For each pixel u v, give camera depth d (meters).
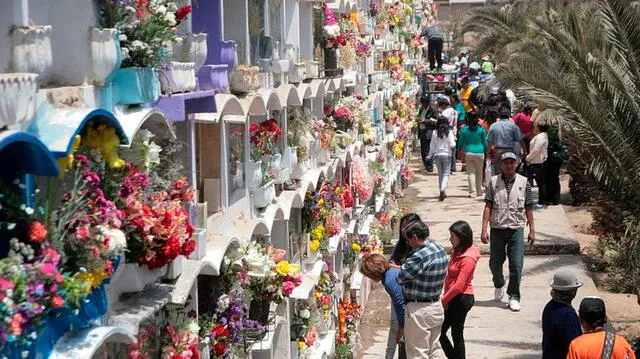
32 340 5.00
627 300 18.55
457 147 30.61
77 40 6.09
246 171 10.59
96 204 5.68
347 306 16.84
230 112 9.34
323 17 16.11
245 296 9.97
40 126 5.29
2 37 5.18
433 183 31.97
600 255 20.91
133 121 6.30
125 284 6.56
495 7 37.03
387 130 27.38
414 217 13.30
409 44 37.47
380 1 27.55
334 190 15.47
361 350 17.44
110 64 6.16
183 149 8.55
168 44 7.07
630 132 14.13
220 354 9.03
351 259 18.11
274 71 11.88
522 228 17.41
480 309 17.83
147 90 6.68
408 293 12.97
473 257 13.76
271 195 11.24
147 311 6.61
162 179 7.43
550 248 21.61
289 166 12.51
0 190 5.08
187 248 6.95
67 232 5.49
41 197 5.48
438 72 42.53
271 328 11.15
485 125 29.25
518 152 24.11
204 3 9.39
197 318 8.55
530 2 33.25
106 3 6.39
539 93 14.37
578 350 10.45
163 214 6.53
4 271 4.74
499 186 17.34
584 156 14.91
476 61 45.25
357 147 19.06
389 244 22.77
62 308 5.27
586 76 14.38
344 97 18.61
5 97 4.71
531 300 18.36
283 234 12.28
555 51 15.36
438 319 12.99
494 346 15.95
